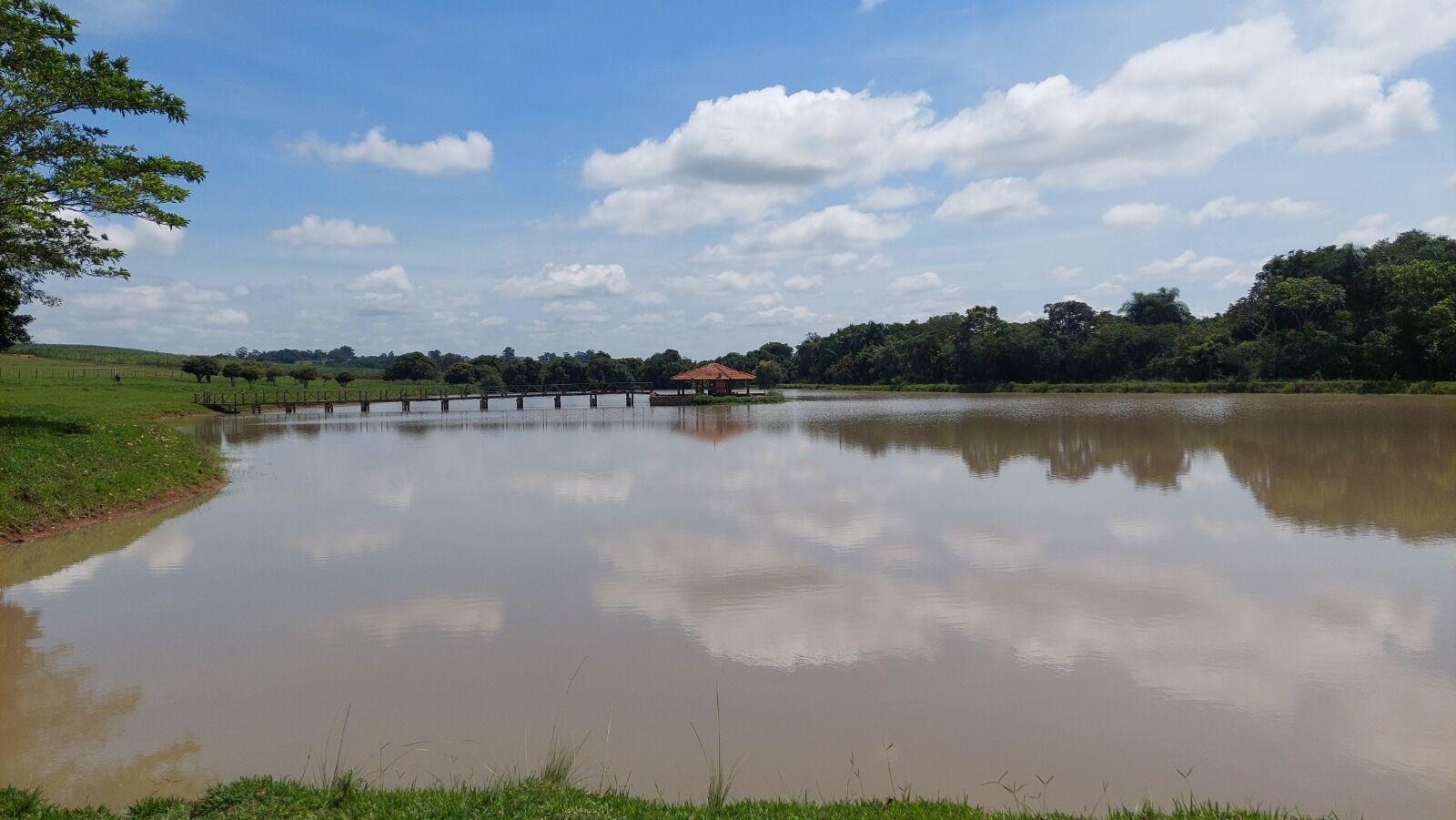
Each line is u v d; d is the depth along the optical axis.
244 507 19.47
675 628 10.44
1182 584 12.02
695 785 6.64
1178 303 100.12
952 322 113.75
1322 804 6.28
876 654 9.43
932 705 8.08
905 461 26.94
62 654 9.70
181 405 53.56
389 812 5.45
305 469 26.58
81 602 11.74
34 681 8.91
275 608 11.45
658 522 17.11
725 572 13.09
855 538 15.34
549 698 8.36
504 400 78.75
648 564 13.62
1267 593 11.54
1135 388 79.75
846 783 6.66
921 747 7.25
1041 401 66.44
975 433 36.53
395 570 13.48
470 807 5.51
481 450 32.62
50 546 15.27
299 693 8.55
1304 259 77.25
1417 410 43.97
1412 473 22.14
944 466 25.34
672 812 5.50
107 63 19.00
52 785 6.68
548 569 13.43
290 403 56.31
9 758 7.18
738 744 7.36
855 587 12.09
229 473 25.42
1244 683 8.52
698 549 14.67
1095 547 14.38
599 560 13.98
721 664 9.20
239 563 13.95
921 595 11.63
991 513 17.50
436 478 24.20
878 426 42.25
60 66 18.16
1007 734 7.48
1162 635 9.92
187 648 9.90
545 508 19.02
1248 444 29.61
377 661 9.44
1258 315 77.06
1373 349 63.84
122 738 7.55
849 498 19.77
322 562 14.07
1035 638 9.89
